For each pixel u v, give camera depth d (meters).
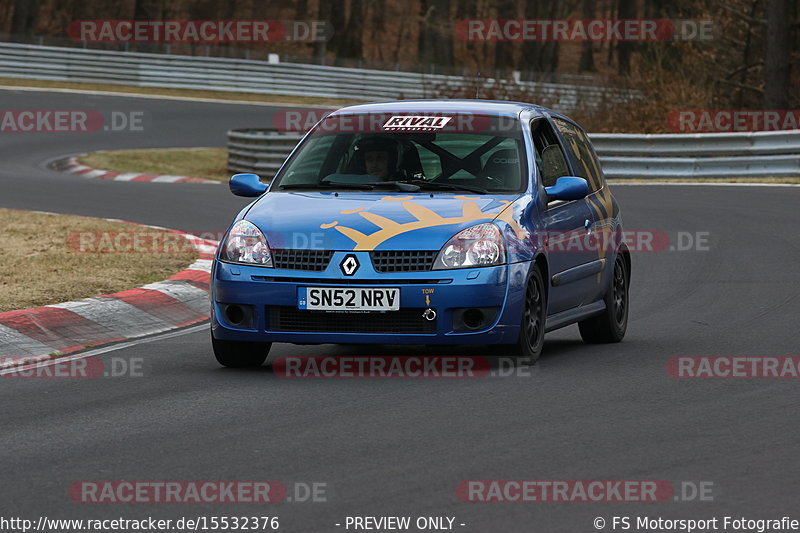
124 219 61.91
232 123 142.88
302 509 17.91
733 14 130.38
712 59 128.88
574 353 32.31
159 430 23.09
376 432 22.73
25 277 40.88
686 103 113.25
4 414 24.75
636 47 175.75
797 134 83.62
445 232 28.31
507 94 112.12
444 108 33.34
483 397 25.91
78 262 44.50
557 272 30.94
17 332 32.81
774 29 112.31
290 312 28.36
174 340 34.34
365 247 28.02
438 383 27.52
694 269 49.03
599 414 24.33
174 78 175.75
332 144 32.50
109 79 171.88
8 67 165.12
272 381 28.00
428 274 27.80
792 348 32.38
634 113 107.75
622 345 33.84
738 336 34.66
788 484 19.22
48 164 100.81
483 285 27.92
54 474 19.97
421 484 19.19
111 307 36.50
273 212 29.64
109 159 103.44
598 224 34.06
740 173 84.62
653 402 25.55
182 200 71.62
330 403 25.42
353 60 198.62
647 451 21.33
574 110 110.44
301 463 20.50
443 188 30.80
